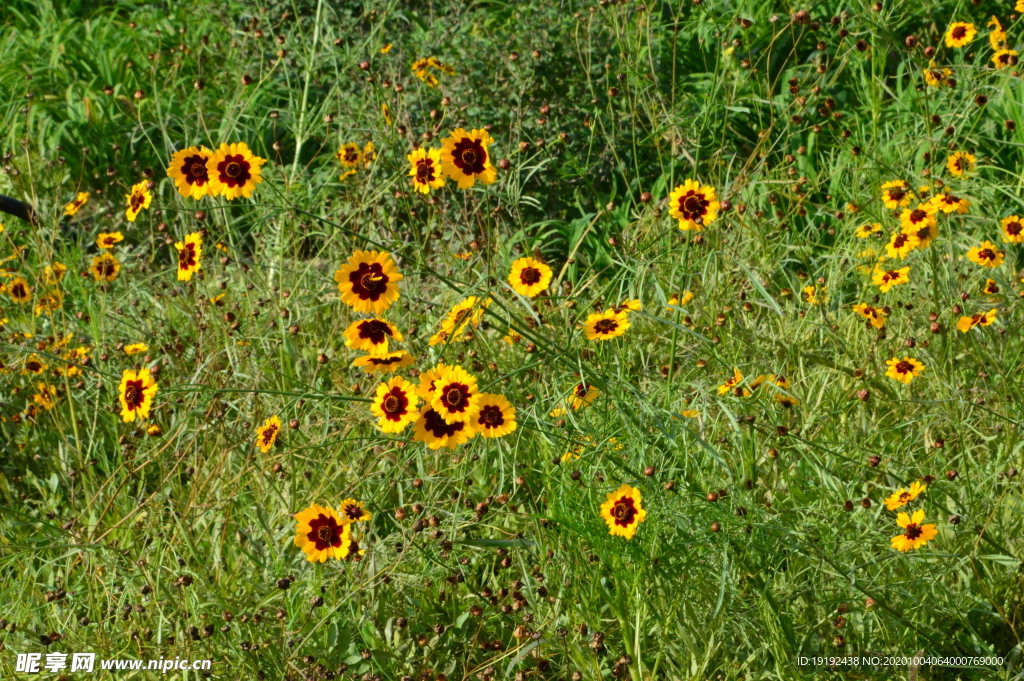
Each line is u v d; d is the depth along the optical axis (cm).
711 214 319
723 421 329
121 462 359
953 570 287
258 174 295
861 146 505
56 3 869
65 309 456
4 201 414
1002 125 559
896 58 611
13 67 751
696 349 375
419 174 363
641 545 280
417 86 546
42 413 394
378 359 322
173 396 359
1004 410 345
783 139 553
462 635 295
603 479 292
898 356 401
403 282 433
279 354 413
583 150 561
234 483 337
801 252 457
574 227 539
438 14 684
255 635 280
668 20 600
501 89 558
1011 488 319
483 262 411
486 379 351
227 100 641
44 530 322
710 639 272
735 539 276
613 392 287
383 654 278
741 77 444
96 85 718
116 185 618
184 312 454
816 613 292
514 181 387
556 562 294
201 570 301
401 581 301
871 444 349
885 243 435
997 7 626
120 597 305
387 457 362
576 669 283
